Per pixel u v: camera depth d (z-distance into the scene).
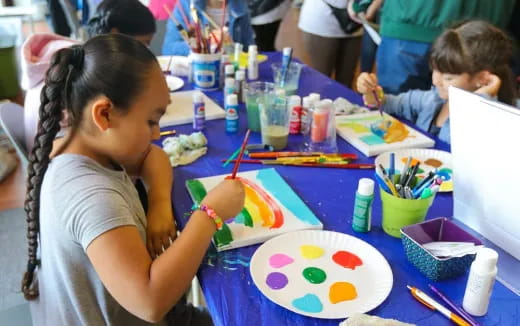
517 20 2.46
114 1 1.69
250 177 1.11
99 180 0.76
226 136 1.36
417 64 2.39
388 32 2.44
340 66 3.37
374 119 1.47
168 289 0.70
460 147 0.89
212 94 1.73
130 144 0.79
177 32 2.25
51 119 0.79
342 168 1.19
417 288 0.77
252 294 0.76
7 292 1.72
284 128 1.28
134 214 0.84
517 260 0.85
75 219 0.72
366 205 0.89
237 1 2.45
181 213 0.98
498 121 0.78
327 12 3.08
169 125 1.43
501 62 1.42
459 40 1.42
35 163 0.82
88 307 0.82
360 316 0.66
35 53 1.57
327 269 0.81
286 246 0.86
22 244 1.99
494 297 0.75
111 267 0.69
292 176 1.14
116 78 0.73
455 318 0.70
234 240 0.86
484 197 0.88
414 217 0.87
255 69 1.91
